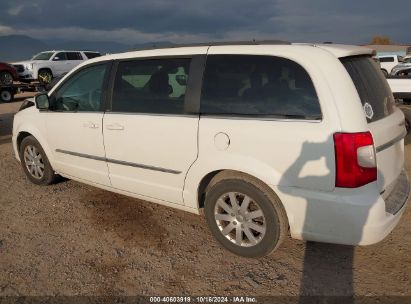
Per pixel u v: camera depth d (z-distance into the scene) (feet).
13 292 9.65
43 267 10.72
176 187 11.60
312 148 8.96
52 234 12.59
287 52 9.61
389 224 9.16
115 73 12.80
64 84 14.64
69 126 14.14
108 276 10.27
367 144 8.73
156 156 11.70
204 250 11.44
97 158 13.48
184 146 10.98
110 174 13.28
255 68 10.00
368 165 8.80
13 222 13.50
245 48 10.34
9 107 50.01
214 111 10.49
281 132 9.34
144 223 13.23
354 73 9.53
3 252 11.51
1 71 58.85
